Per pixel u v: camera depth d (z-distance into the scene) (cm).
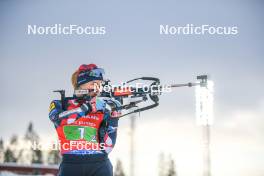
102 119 944
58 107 955
